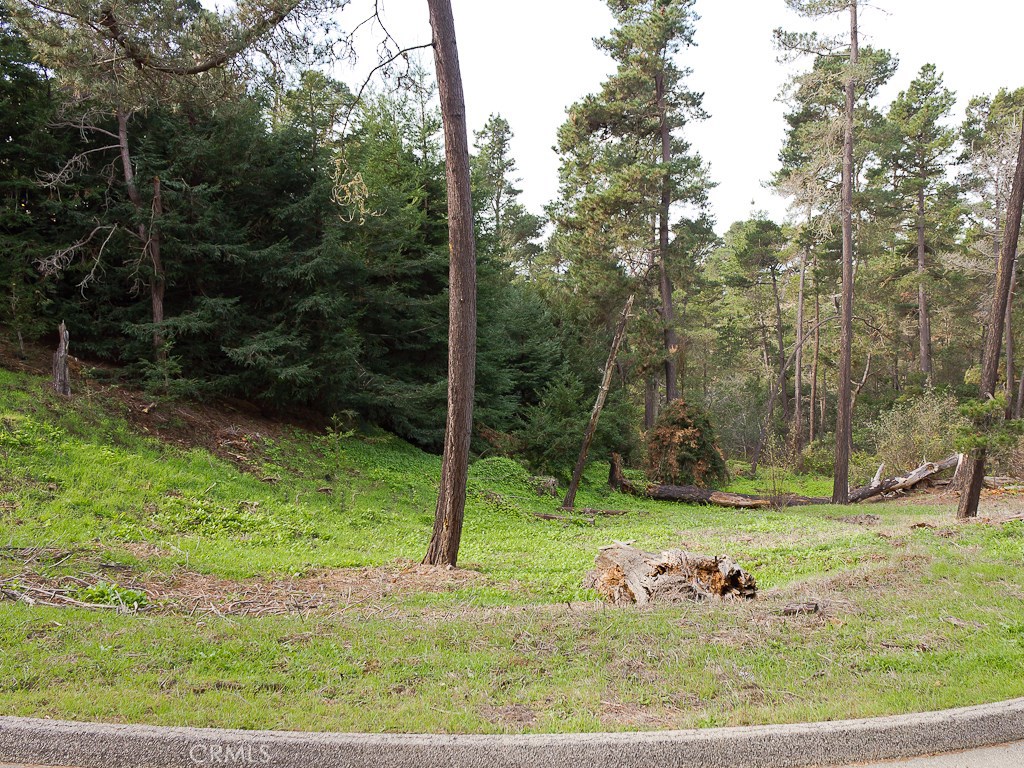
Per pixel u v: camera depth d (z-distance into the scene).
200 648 5.55
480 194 25.83
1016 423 13.32
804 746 4.03
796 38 24.06
